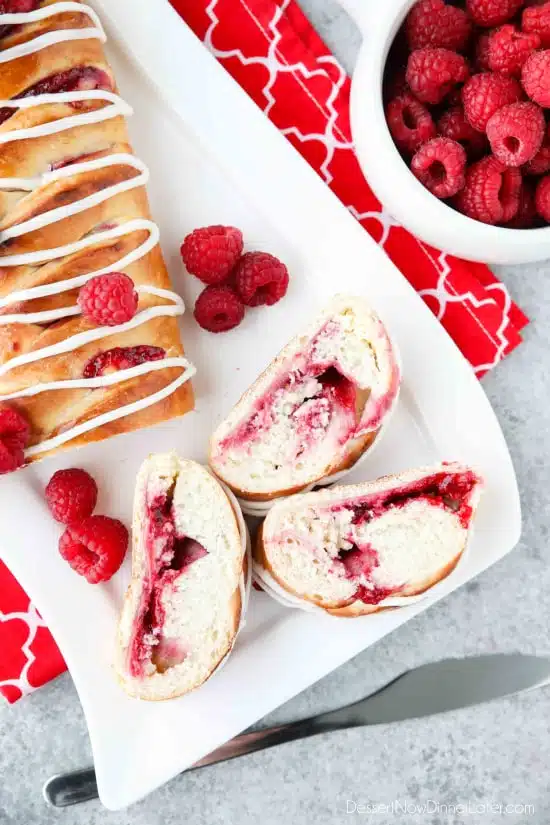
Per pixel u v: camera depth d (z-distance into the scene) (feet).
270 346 1.79
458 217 1.64
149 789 1.73
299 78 1.82
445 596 1.88
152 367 1.66
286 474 1.71
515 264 1.78
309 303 1.80
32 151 1.62
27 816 1.86
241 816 1.88
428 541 1.69
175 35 1.74
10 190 1.62
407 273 1.83
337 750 1.89
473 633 1.88
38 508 1.74
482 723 1.90
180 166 1.78
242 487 1.71
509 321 1.83
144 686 1.68
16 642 1.80
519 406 1.88
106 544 1.70
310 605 1.70
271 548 1.68
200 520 1.68
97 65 1.66
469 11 1.63
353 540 1.70
